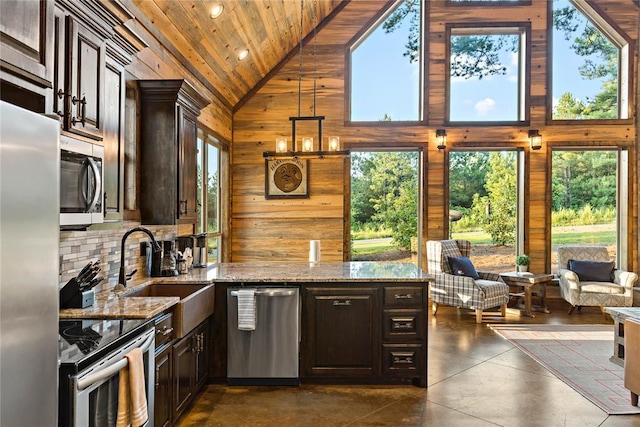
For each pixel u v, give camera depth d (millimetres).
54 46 1818
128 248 3252
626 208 6254
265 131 6402
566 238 6430
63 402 1500
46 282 1272
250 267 4020
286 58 6371
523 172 6359
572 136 6312
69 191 1936
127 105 3180
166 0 3447
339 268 3928
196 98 3596
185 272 3648
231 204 6379
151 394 2105
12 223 1120
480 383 3486
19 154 1149
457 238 6531
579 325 5312
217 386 3418
